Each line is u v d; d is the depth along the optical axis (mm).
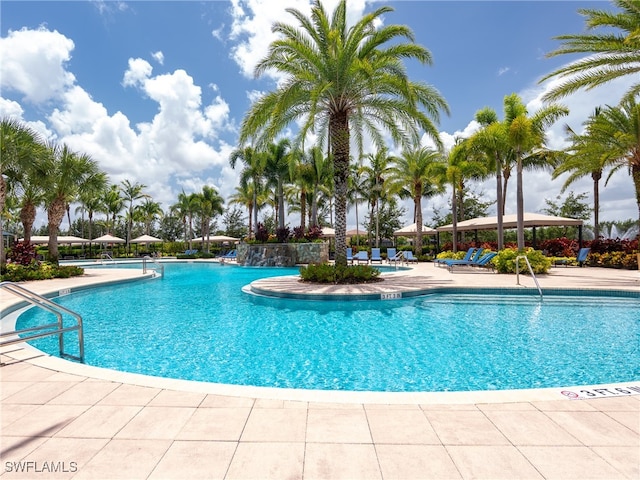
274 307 8961
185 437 2457
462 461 2158
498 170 18438
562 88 12555
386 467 2105
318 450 2287
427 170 25328
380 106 12570
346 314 8070
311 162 28328
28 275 13883
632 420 2660
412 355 5352
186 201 41656
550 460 2164
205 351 5621
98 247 46750
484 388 4156
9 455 2256
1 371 3805
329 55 11305
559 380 4352
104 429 2576
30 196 18906
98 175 18578
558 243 22391
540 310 8312
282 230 24953
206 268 23922
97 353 5516
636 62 11625
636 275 13305
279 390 3262
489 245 25297
